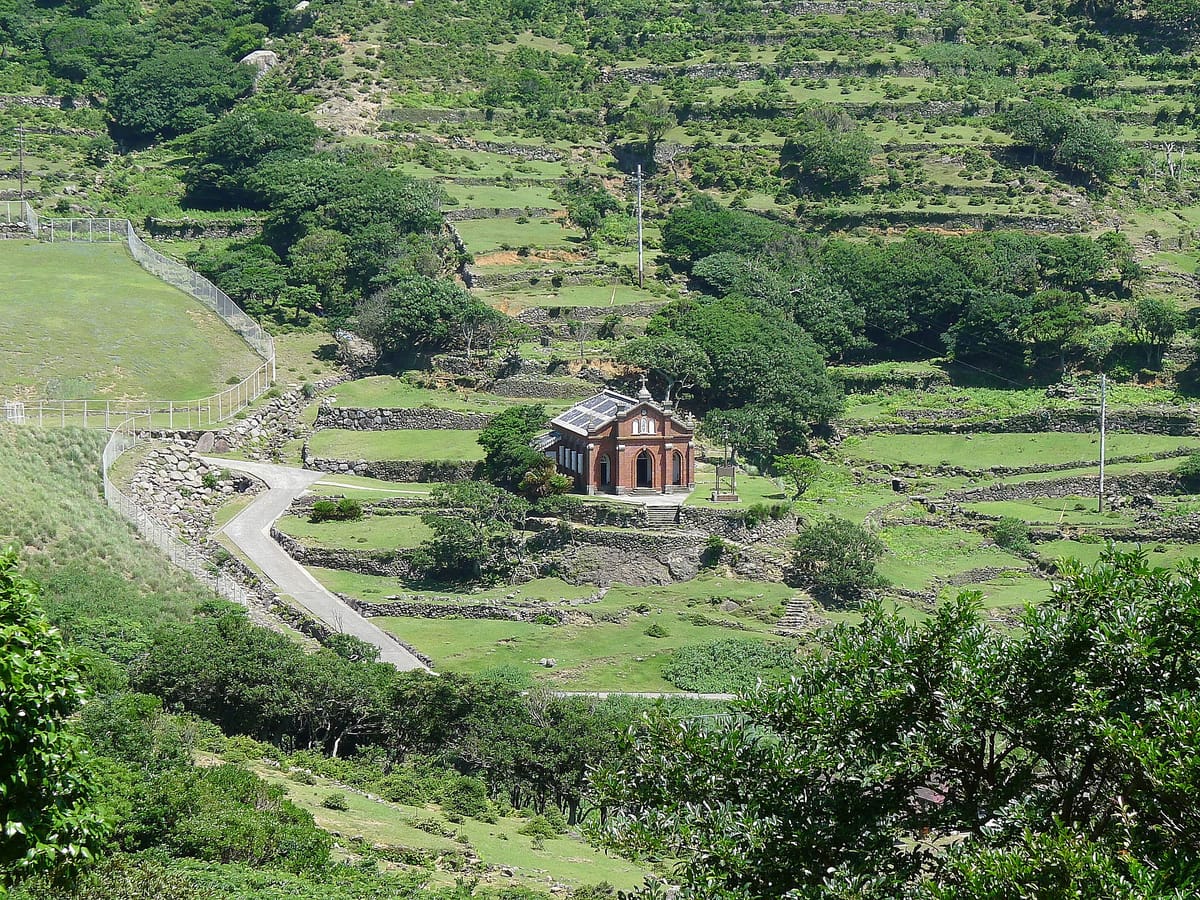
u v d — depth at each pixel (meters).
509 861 196.38
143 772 177.75
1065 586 130.25
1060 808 124.31
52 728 123.75
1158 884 108.69
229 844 168.12
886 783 128.75
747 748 133.00
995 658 126.69
